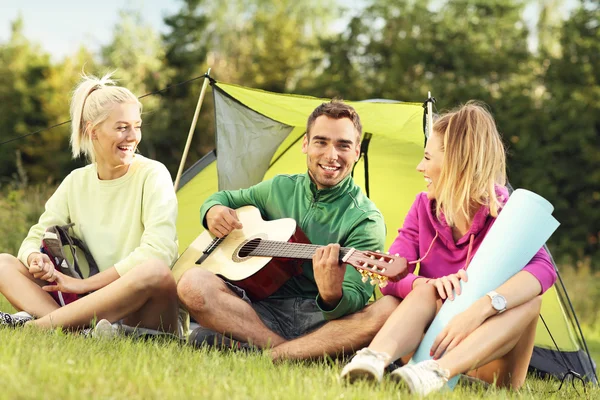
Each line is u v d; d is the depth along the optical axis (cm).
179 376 279
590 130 2041
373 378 292
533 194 341
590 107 2055
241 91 564
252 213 436
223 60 3027
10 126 2447
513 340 325
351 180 417
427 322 330
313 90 2464
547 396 354
